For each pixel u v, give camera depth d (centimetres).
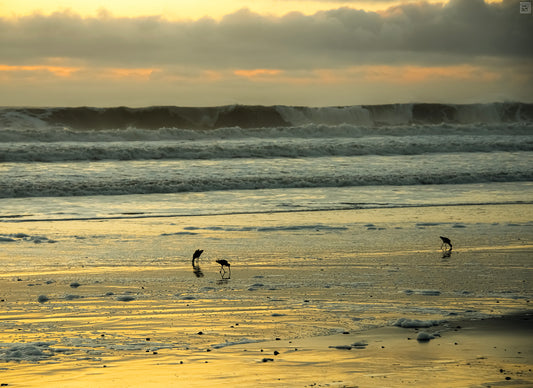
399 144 7956
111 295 2078
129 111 10888
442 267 2520
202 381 1293
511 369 1370
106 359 1439
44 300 1998
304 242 3089
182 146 7281
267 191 5156
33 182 5106
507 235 3291
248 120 11650
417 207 4372
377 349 1518
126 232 3369
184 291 2136
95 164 6406
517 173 6022
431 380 1295
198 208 4272
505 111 13288
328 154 7562
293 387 1258
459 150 8106
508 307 1917
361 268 2511
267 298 2036
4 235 3219
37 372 1345
